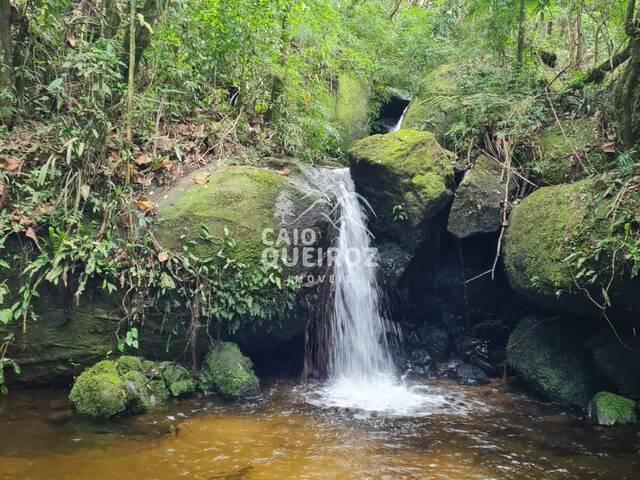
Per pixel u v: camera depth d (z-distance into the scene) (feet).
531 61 25.07
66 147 15.79
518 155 21.20
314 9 23.99
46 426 13.62
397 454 13.16
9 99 16.84
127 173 16.65
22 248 14.98
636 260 13.44
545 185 19.94
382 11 35.55
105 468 11.70
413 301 21.76
